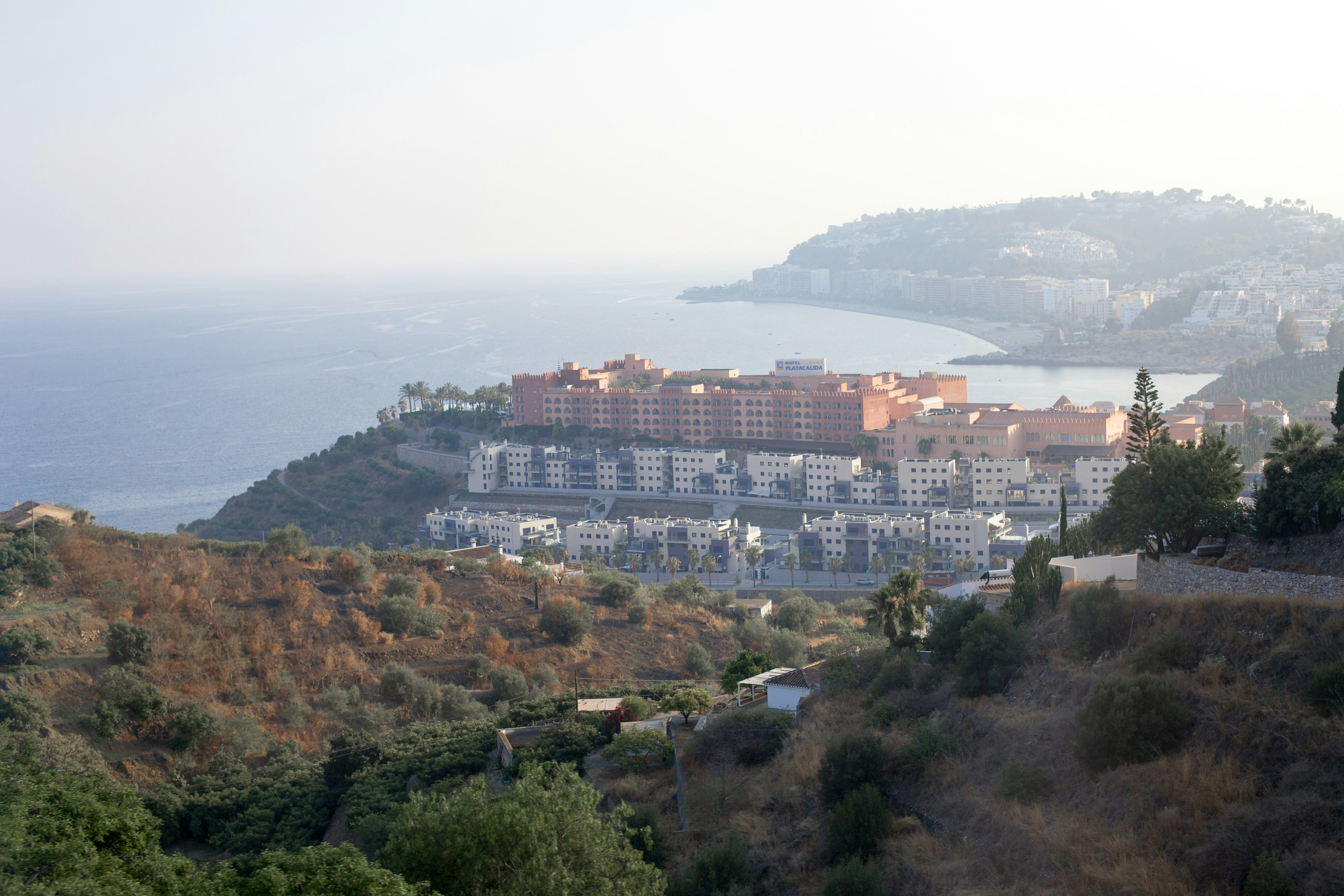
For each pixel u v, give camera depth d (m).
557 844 54.84
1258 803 49.78
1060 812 56.19
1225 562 73.25
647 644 138.88
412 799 58.91
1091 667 66.31
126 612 118.50
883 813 62.19
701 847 68.88
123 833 54.59
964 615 80.00
